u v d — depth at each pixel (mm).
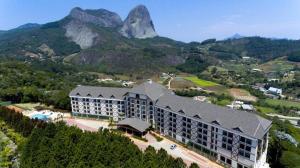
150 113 160375
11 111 165875
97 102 181500
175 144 142000
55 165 98312
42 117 183625
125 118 168000
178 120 141875
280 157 124250
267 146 126500
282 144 134000
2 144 135875
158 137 148625
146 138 150375
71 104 189750
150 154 100875
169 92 172000
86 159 103688
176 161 97688
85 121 180750
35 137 119625
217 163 123062
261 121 113750
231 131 115625
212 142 125625
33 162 102750
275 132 168000
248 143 110562
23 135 145375
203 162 123938
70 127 128625
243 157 113438
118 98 174500
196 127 132000
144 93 159000
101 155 103688
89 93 182625
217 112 126750
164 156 102625
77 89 189000
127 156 104375
